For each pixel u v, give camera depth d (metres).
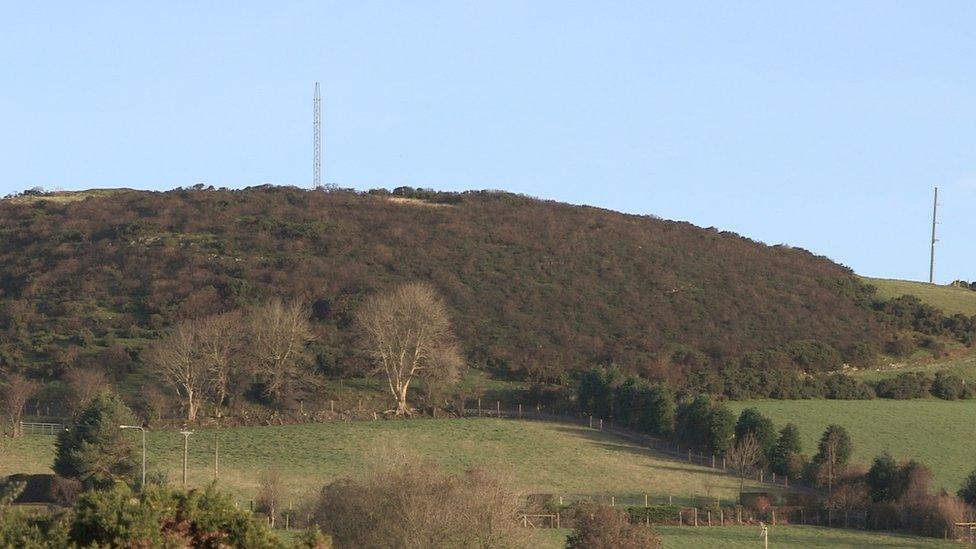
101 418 93.62
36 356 139.75
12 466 99.81
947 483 106.06
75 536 40.91
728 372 144.62
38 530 40.97
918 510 91.75
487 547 69.19
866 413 134.62
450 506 69.62
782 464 109.44
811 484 105.69
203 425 118.75
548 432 121.94
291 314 135.12
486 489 71.25
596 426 126.44
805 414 131.88
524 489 93.50
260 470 101.38
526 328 159.88
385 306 136.00
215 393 126.75
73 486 86.44
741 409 132.50
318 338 143.88
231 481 96.44
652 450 117.69
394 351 132.62
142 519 40.88
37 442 109.44
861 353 160.75
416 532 68.56
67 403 121.75
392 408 128.00
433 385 131.38
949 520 89.25
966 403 145.50
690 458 115.12
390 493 70.62
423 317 133.12
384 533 69.75
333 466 103.75
